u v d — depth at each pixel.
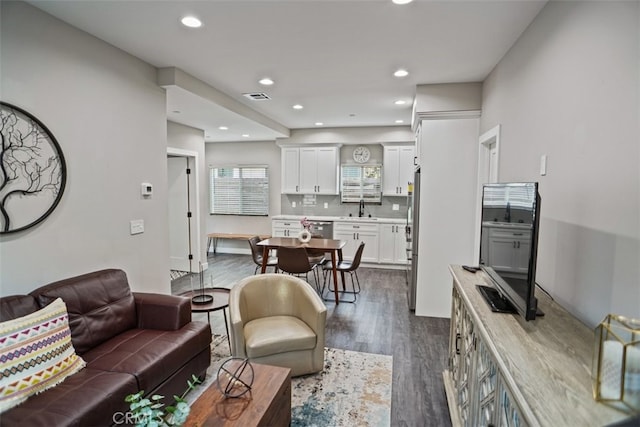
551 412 0.85
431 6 2.05
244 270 5.91
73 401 1.51
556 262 1.77
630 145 1.22
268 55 2.86
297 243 4.53
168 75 3.18
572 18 1.64
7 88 2.00
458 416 1.94
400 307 4.12
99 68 2.59
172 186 5.86
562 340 1.26
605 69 1.37
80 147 2.46
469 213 3.68
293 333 2.45
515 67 2.47
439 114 3.60
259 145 7.31
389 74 3.29
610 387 0.86
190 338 2.22
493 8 2.04
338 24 2.30
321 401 2.25
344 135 6.43
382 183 6.53
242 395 1.60
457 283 2.07
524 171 2.26
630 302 1.22
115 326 2.22
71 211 2.40
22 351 1.57
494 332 1.33
